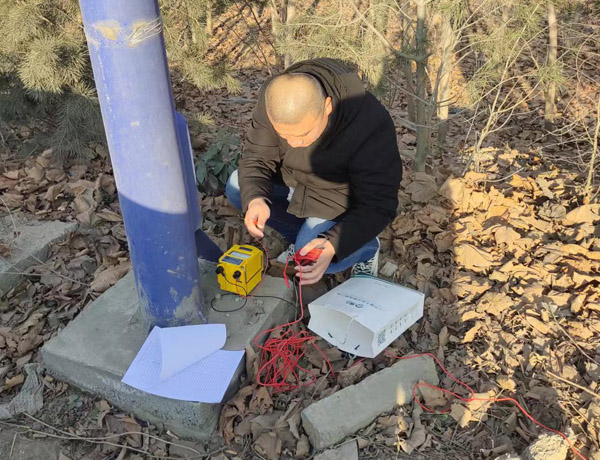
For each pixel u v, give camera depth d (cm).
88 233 328
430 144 441
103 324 246
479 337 260
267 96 208
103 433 224
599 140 467
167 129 196
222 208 341
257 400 229
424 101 360
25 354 255
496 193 346
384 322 238
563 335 257
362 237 240
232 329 242
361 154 237
